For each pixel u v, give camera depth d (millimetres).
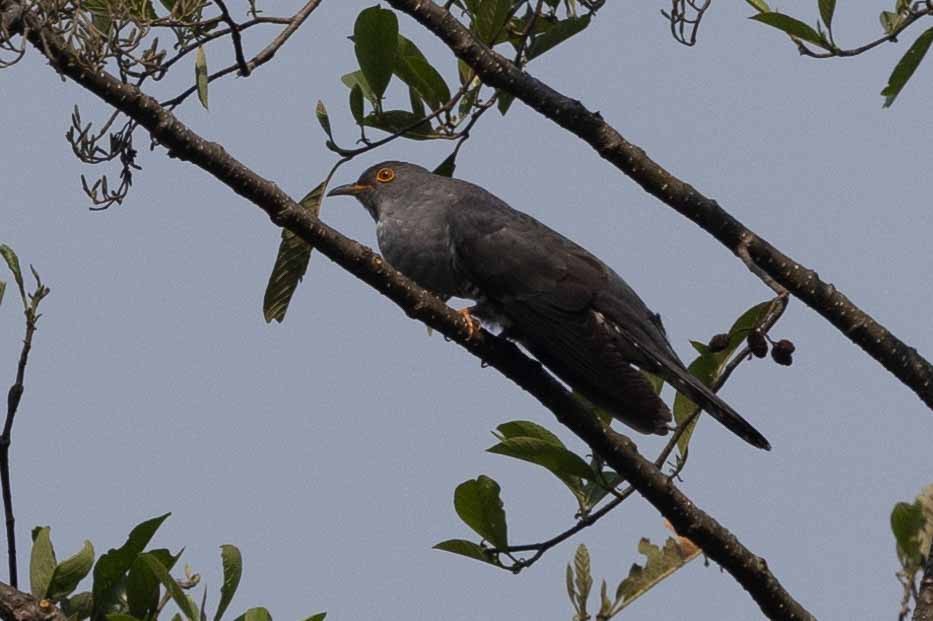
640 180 11039
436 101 11297
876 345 10906
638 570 9617
